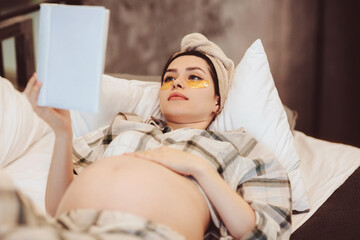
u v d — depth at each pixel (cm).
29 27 210
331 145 182
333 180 151
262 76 151
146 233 87
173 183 108
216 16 262
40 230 69
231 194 110
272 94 152
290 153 147
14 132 154
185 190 109
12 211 71
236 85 153
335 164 162
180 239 90
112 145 128
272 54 271
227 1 261
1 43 205
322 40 273
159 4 253
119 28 245
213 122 156
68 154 117
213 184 109
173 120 148
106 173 105
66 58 97
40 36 100
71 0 219
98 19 94
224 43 266
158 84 180
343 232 123
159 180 105
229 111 153
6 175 74
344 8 270
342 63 277
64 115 116
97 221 91
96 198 100
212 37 264
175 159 112
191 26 261
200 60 152
